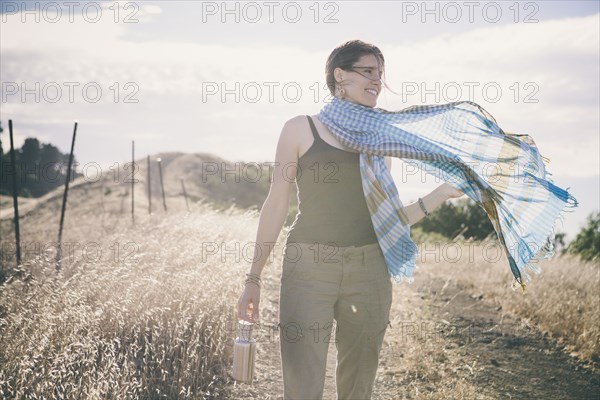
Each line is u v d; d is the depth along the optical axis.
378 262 2.57
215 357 4.48
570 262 9.12
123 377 3.72
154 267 5.41
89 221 12.28
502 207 3.00
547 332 5.92
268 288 6.26
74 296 4.55
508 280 7.64
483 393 4.39
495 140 3.01
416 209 2.89
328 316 2.52
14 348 3.90
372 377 2.69
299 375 2.51
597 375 4.96
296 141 2.59
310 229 2.54
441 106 2.91
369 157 2.60
